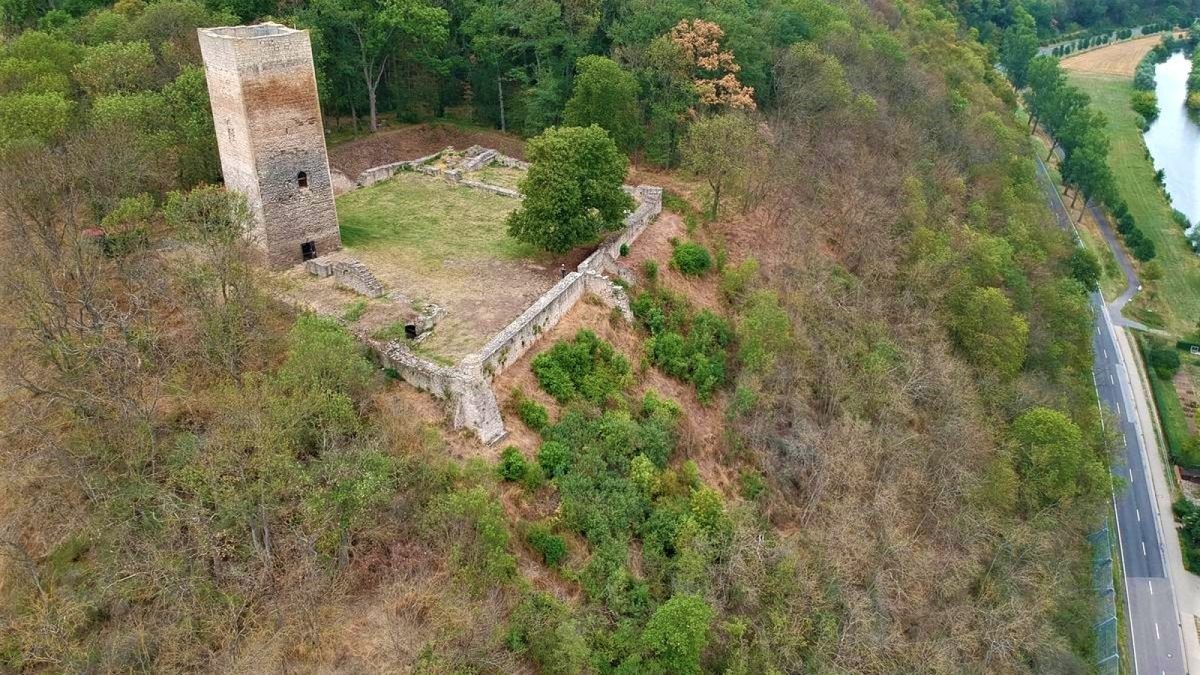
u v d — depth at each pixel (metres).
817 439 43.97
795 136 63.66
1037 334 60.56
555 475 34.69
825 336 49.66
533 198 44.75
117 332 35.75
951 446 46.66
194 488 28.72
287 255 45.50
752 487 41.00
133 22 59.38
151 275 39.47
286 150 43.62
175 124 48.94
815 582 37.00
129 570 27.17
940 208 64.69
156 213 46.78
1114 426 61.78
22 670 25.59
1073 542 50.66
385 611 27.47
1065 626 45.03
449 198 56.84
